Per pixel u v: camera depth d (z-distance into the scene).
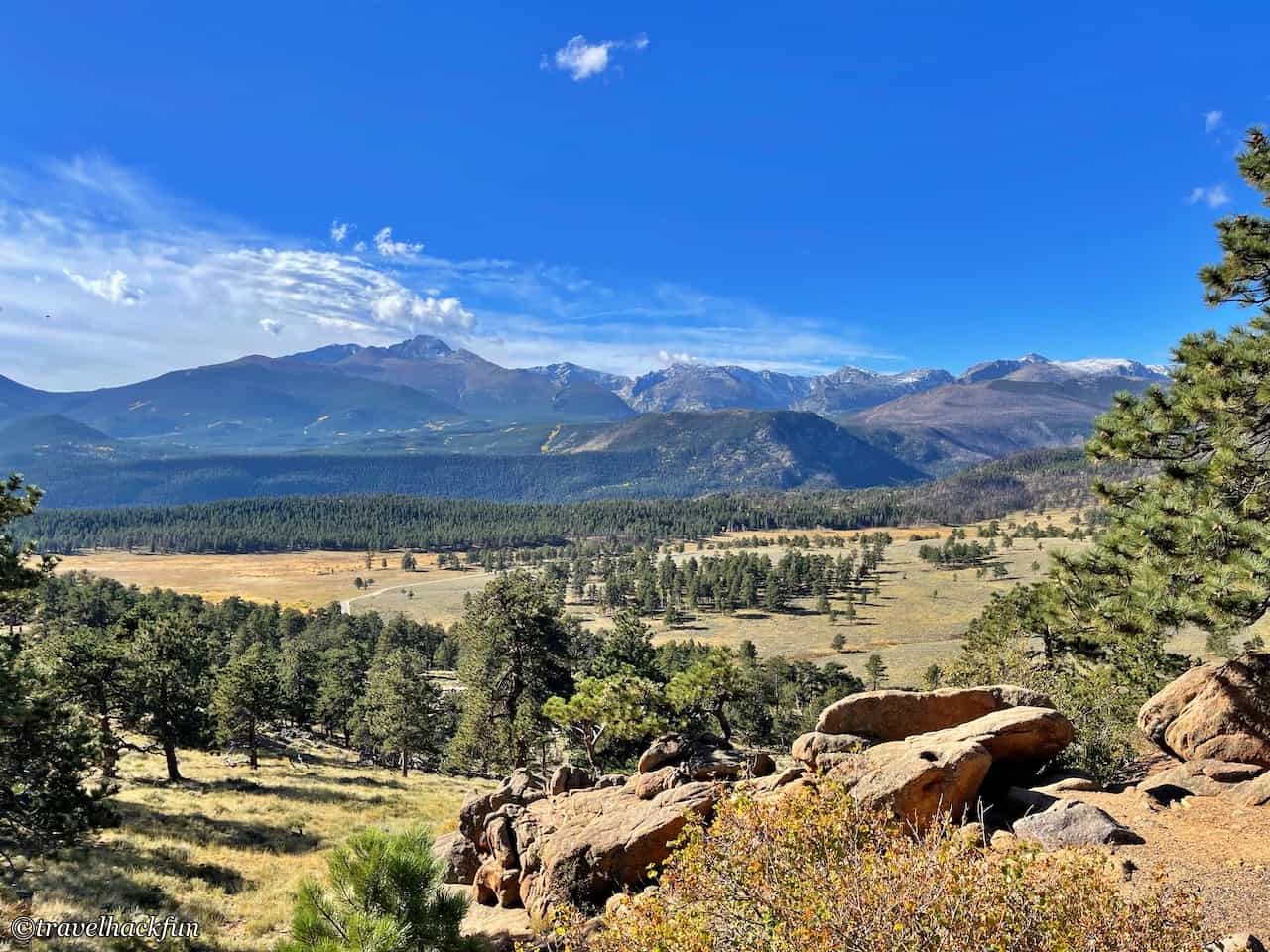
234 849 28.30
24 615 20.33
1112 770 14.85
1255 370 15.14
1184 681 15.30
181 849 26.30
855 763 13.59
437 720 68.19
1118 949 5.88
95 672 38.69
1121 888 9.20
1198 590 14.36
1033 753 13.99
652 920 7.63
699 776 18.20
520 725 41.06
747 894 7.05
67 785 18.56
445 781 59.88
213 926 19.28
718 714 30.08
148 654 42.62
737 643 156.00
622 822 16.11
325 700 82.38
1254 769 12.68
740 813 7.73
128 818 30.22
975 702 15.99
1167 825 11.45
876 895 6.07
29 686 17.05
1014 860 6.35
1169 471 16.77
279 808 37.69
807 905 6.27
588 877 15.05
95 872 21.52
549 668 43.03
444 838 21.47
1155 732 15.22
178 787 41.00
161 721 41.94
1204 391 15.57
